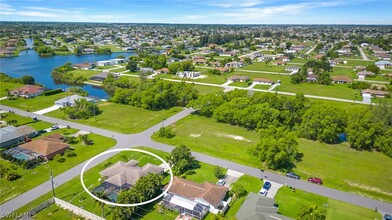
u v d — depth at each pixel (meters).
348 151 76.69
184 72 169.12
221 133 87.00
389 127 78.88
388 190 59.22
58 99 120.38
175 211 51.41
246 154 73.69
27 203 53.34
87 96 127.38
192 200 52.72
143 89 118.81
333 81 152.75
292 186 60.09
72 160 69.88
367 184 61.34
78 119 97.81
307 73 159.75
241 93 103.50
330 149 77.75
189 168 66.88
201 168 66.94
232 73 176.75
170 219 49.50
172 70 174.38
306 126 83.38
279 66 199.12
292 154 68.62
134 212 50.28
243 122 89.06
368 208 53.34
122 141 81.00
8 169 62.81
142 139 82.56
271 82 148.62
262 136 75.94
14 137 78.81
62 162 68.88
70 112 98.81
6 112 103.69
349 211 52.28
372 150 77.38
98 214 50.22
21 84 142.88
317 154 74.56
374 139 76.94
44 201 53.81
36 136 83.94
